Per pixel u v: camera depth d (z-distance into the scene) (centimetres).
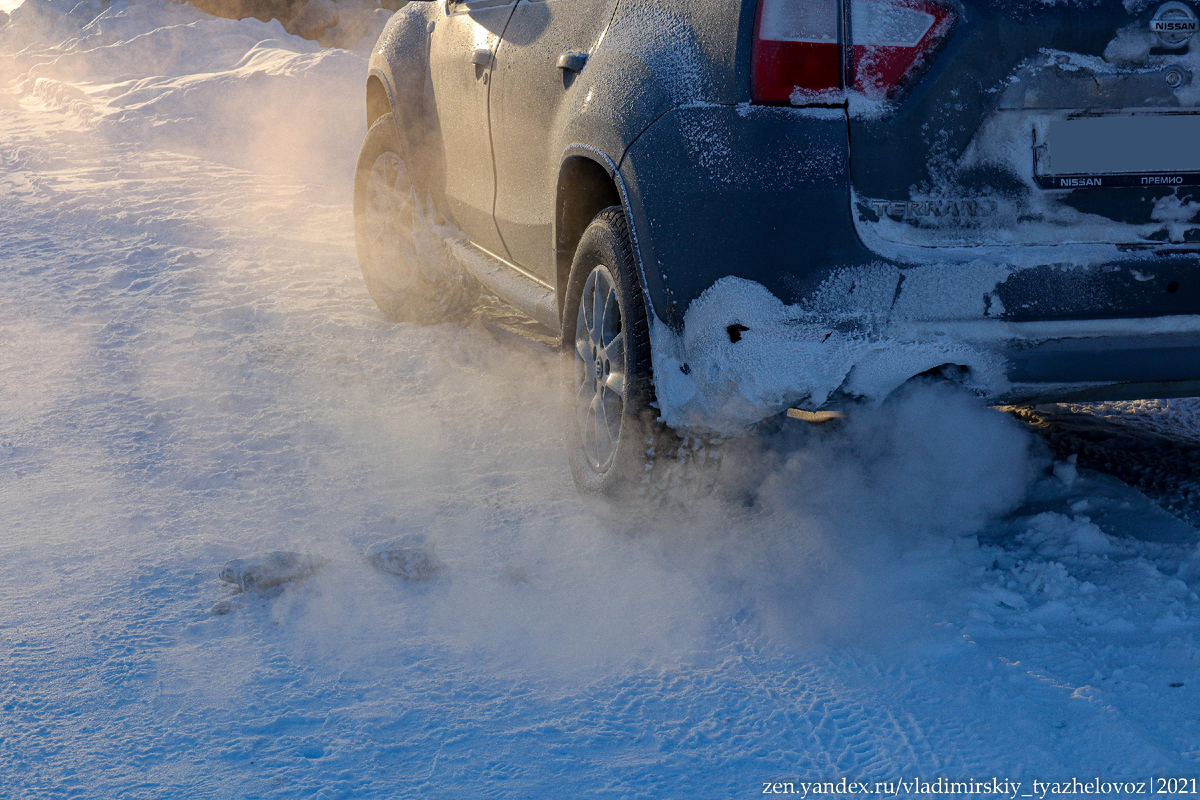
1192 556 282
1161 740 213
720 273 264
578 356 348
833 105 254
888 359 257
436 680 244
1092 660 241
